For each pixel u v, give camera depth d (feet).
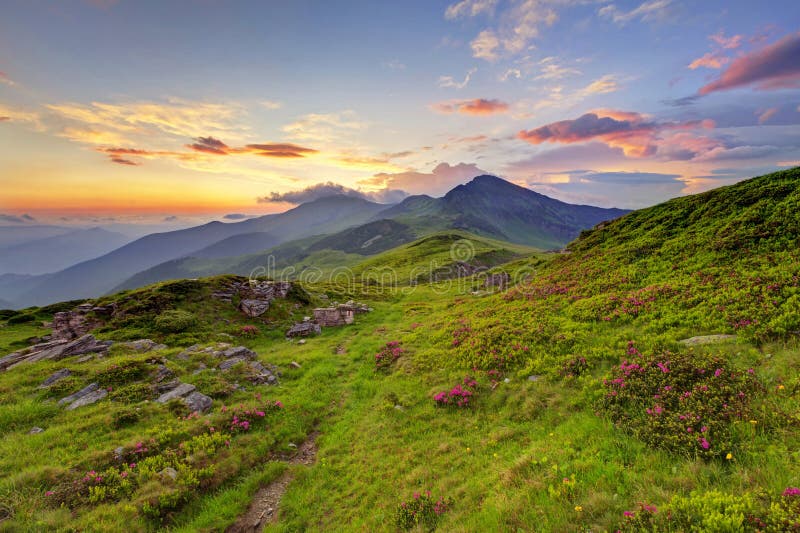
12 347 102.27
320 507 39.24
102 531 32.78
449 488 36.19
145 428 50.72
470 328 89.30
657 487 25.90
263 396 66.69
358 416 59.52
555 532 24.40
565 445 36.47
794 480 22.81
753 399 33.55
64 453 44.09
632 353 53.01
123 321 104.99
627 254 107.45
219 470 43.98
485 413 51.47
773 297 53.26
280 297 150.51
